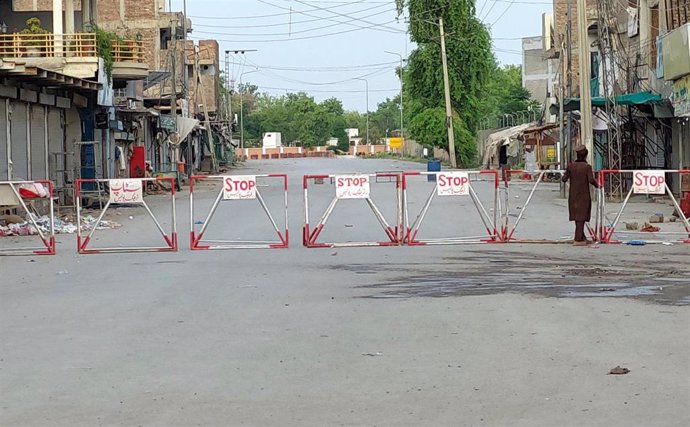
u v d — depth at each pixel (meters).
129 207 34.53
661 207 30.95
